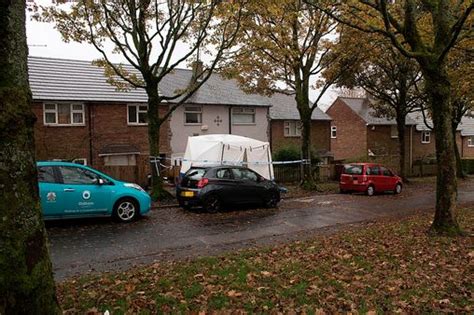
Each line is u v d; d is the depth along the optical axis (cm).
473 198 1977
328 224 1206
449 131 941
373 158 3681
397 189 2205
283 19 1700
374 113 3438
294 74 2116
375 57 2106
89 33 1509
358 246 817
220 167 1427
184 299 509
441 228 941
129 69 2744
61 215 1083
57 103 2303
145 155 2595
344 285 561
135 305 486
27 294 302
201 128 2858
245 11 1569
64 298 517
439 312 468
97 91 2458
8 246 295
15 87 311
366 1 973
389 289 543
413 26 940
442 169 946
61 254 819
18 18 318
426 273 619
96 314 458
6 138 301
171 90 2784
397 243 839
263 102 3195
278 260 715
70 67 2539
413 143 4375
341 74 2031
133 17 1498
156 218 1259
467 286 558
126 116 2533
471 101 2653
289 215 1365
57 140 2305
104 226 1120
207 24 1493
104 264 748
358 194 2098
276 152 2675
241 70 1856
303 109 2141
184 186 1409
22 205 305
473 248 782
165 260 770
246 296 518
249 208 1506
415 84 2672
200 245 912
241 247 890
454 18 1009
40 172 1072
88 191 1118
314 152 3017
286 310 470
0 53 308
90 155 2405
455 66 1752
